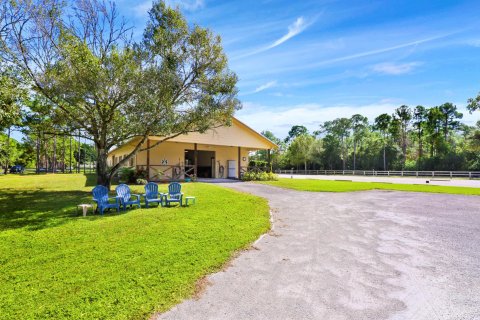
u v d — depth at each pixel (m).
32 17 10.85
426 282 3.95
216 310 3.19
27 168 54.94
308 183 20.72
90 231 6.39
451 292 3.65
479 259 4.87
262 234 6.45
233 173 26.17
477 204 10.68
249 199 11.58
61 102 12.14
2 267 4.34
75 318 2.96
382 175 41.44
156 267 4.33
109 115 11.98
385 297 3.52
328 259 4.86
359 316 3.08
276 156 63.19
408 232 6.66
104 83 10.42
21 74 10.09
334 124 63.59
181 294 3.54
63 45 10.16
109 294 3.47
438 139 47.81
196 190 14.27
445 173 35.53
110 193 12.51
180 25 12.40
